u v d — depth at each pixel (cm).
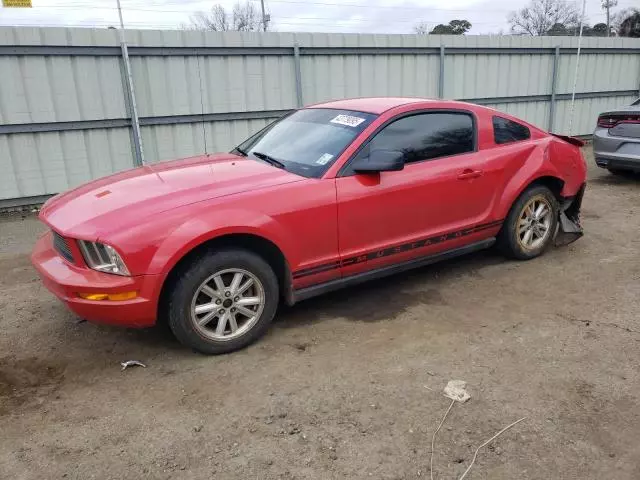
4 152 787
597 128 853
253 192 363
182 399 317
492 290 468
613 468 258
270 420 296
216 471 259
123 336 397
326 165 398
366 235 409
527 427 286
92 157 848
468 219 472
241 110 945
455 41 1123
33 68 777
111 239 321
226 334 365
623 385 323
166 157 906
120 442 281
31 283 511
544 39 1230
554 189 541
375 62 1053
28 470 261
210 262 345
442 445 273
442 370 341
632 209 731
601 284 475
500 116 500
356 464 261
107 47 816
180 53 872
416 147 439
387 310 432
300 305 445
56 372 351
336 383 329
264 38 930
